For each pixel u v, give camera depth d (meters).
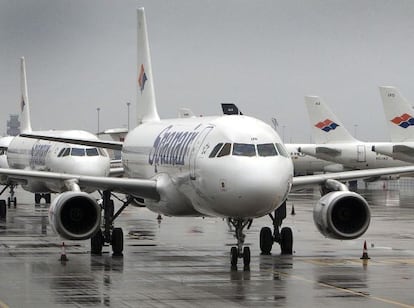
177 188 50.44
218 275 42.69
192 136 49.50
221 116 50.38
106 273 43.41
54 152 81.75
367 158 165.00
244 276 42.34
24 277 41.94
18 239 61.34
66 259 48.94
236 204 43.56
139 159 60.94
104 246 56.50
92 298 35.66
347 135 173.00
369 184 178.62
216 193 44.53
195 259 49.53
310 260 49.03
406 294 36.88
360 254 52.28
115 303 34.47
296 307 33.72
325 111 173.62
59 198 47.06
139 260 49.00
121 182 51.28
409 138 149.25
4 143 124.50
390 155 145.25
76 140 69.06
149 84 72.06
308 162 175.62
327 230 46.75
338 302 34.81
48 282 40.25
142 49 73.25
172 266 46.25
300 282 40.34
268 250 52.28
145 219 79.88
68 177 50.66
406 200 116.75
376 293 37.12
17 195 126.12
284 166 44.25
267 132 45.94
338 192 47.12
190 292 37.28
